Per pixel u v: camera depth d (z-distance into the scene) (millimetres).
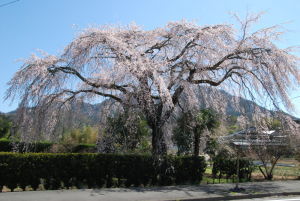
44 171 9500
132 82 11531
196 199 8602
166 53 13977
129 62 11305
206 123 15969
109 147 12977
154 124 12680
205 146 16328
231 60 13406
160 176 11430
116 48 11852
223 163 13438
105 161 10492
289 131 12820
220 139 15398
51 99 12227
